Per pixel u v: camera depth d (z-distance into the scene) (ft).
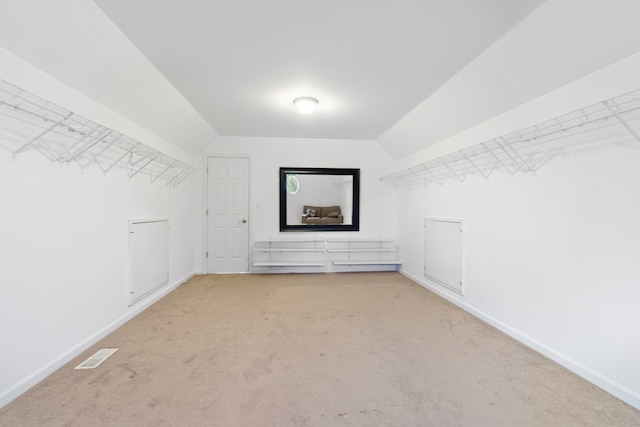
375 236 16.76
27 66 5.78
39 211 6.09
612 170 5.70
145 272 10.28
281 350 7.39
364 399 5.52
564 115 6.13
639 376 5.27
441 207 12.01
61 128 6.66
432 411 5.20
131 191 9.55
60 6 5.24
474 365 6.70
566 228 6.63
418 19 5.91
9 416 4.97
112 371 6.40
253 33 6.42
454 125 10.50
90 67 6.71
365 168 16.62
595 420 4.97
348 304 10.92
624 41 5.19
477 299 9.71
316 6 5.55
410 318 9.55
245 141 15.72
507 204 8.41
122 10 5.63
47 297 6.26
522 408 5.27
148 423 4.87
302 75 8.43
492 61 7.25
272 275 15.42
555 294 6.90
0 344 5.24
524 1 5.34
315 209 16.33
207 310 10.24
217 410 5.20
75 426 4.78
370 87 9.19
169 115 10.59
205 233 15.58
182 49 7.07
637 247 5.32
